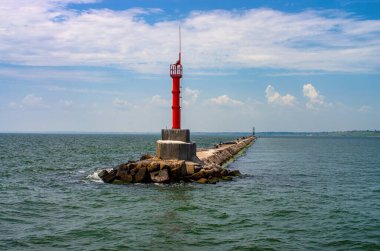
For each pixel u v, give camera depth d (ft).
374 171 148.77
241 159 211.82
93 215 69.36
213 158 155.02
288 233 58.29
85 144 386.11
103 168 152.66
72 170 144.05
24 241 53.42
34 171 138.21
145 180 108.78
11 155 212.43
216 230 59.72
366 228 61.31
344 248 51.80
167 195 90.27
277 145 432.25
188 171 112.27
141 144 404.36
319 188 102.89
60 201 82.53
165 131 122.62
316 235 57.41
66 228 60.18
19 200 82.79
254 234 57.67
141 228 60.54
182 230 59.52
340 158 223.71
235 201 83.10
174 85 122.52
